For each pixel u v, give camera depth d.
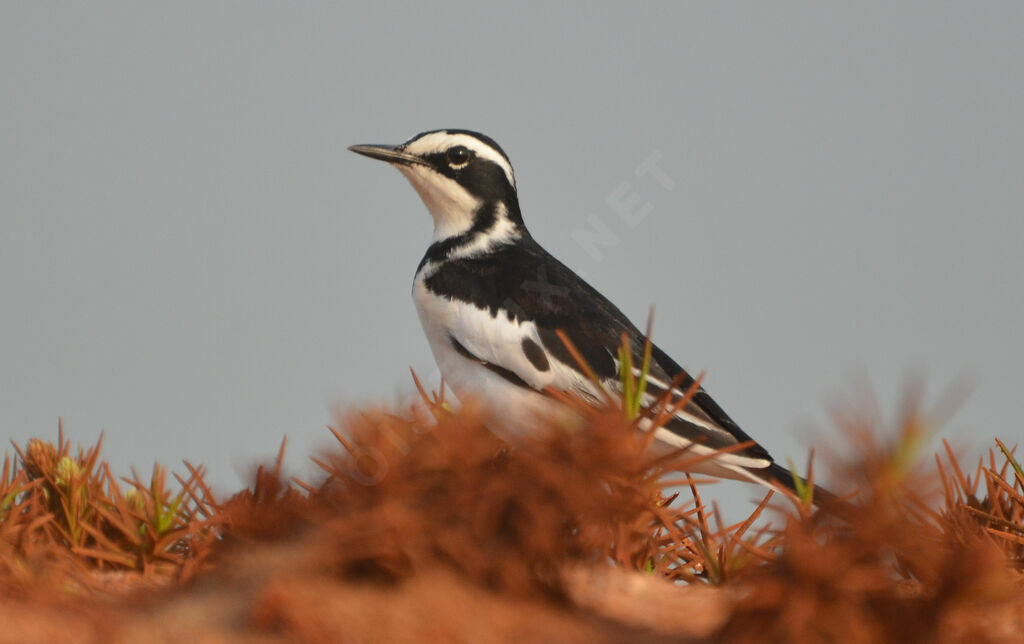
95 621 8.04
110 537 11.41
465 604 8.15
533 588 8.43
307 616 7.73
